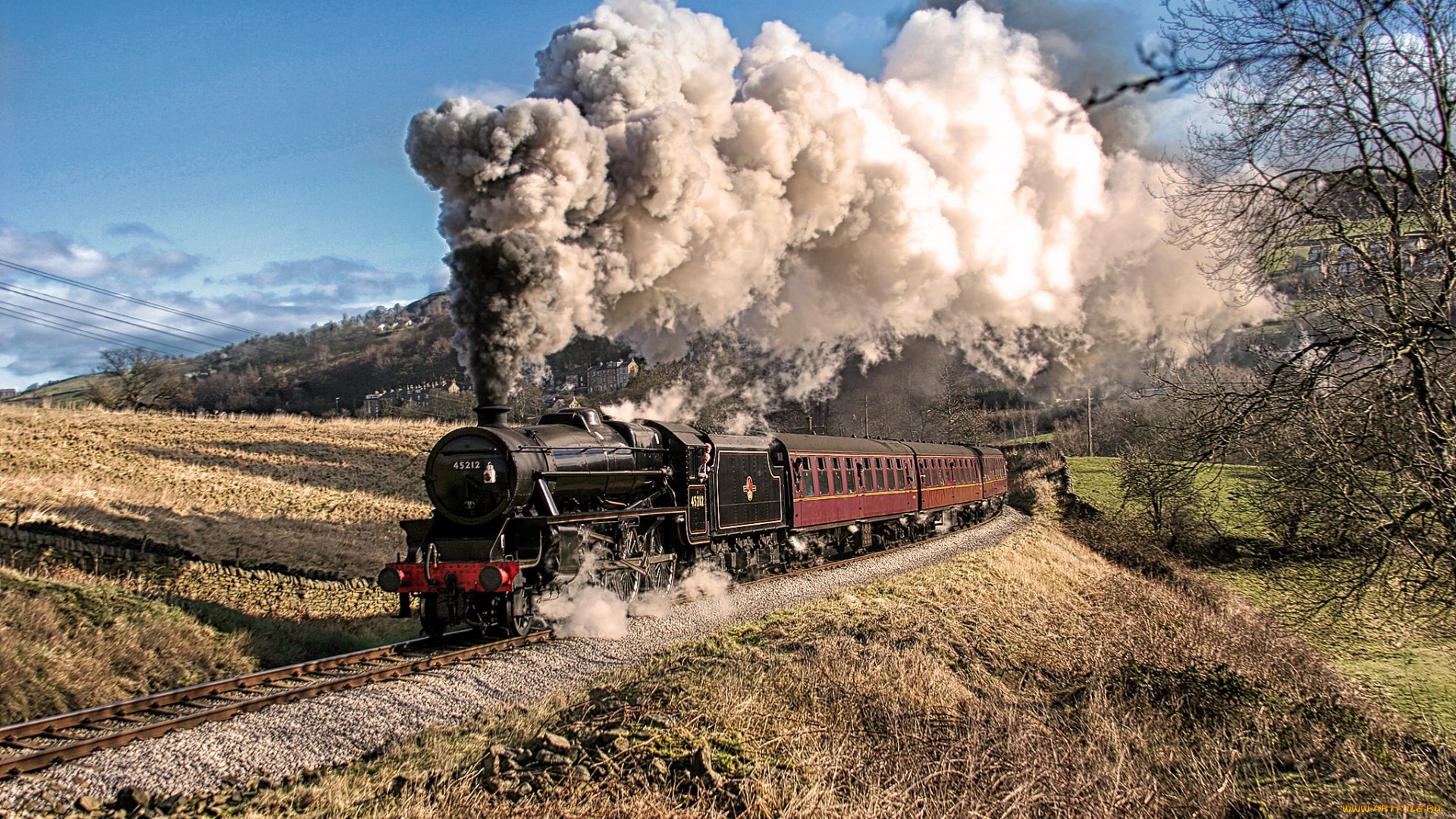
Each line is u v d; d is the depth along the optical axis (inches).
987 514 1363.2
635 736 273.4
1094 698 366.9
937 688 351.9
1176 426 480.1
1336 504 424.2
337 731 289.3
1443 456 361.4
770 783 245.4
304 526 819.4
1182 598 695.1
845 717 311.3
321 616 540.7
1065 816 261.1
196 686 335.0
